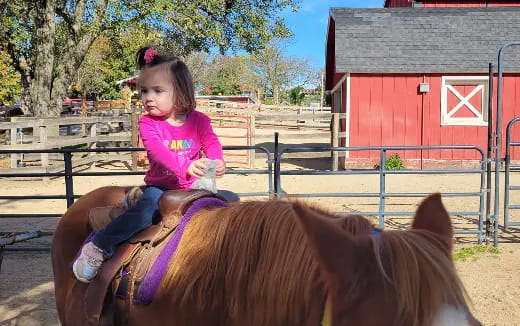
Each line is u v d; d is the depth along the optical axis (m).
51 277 5.53
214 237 1.83
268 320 1.59
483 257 6.01
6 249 6.38
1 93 20.34
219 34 16.95
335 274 1.29
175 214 2.01
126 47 19.59
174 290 1.83
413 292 1.27
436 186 10.80
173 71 2.20
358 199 9.66
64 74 18.11
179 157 2.16
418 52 13.80
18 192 10.39
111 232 2.09
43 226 7.66
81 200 2.76
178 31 17.77
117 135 14.50
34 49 19.83
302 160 16.28
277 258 1.62
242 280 1.69
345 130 14.10
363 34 14.27
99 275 2.08
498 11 15.02
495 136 6.49
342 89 15.52
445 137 13.59
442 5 18.09
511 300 4.64
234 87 58.06
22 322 4.33
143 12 16.23
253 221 1.77
